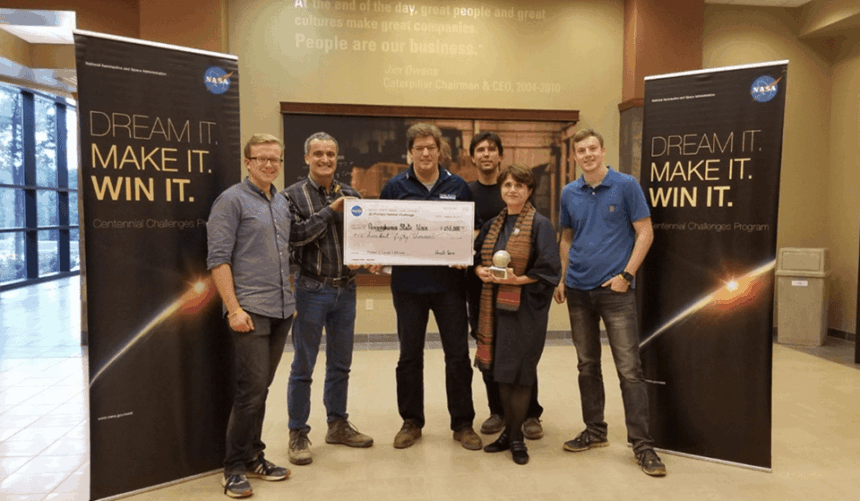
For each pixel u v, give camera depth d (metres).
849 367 4.73
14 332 6.34
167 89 2.51
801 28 5.88
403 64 5.53
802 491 2.48
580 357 2.96
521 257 2.71
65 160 12.66
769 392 2.67
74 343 5.74
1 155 10.48
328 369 3.02
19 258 11.18
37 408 3.69
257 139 2.45
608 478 2.61
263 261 2.43
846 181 5.80
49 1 5.30
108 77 2.35
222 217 2.37
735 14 5.86
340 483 2.55
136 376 2.46
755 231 2.69
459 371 2.98
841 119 5.86
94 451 2.36
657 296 2.94
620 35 5.73
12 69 6.82
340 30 5.44
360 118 5.47
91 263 2.33
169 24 5.02
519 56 5.65
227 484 2.44
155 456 2.51
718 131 2.77
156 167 2.48
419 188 2.92
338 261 2.80
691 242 2.85
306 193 2.78
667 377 2.92
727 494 2.45
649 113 2.96
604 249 2.75
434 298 2.91
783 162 6.03
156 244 2.49
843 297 5.88
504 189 2.78
